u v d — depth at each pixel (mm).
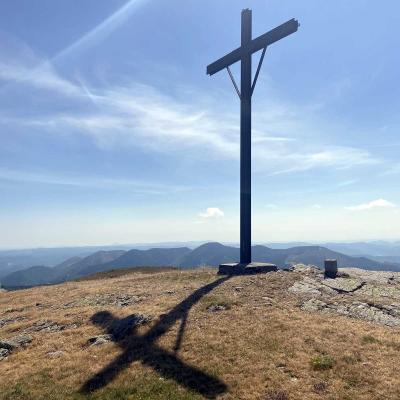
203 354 15469
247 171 31156
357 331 16891
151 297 25703
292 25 27062
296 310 20266
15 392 13961
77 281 48312
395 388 12180
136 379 14070
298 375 13375
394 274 30047
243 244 31688
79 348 18031
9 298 35750
